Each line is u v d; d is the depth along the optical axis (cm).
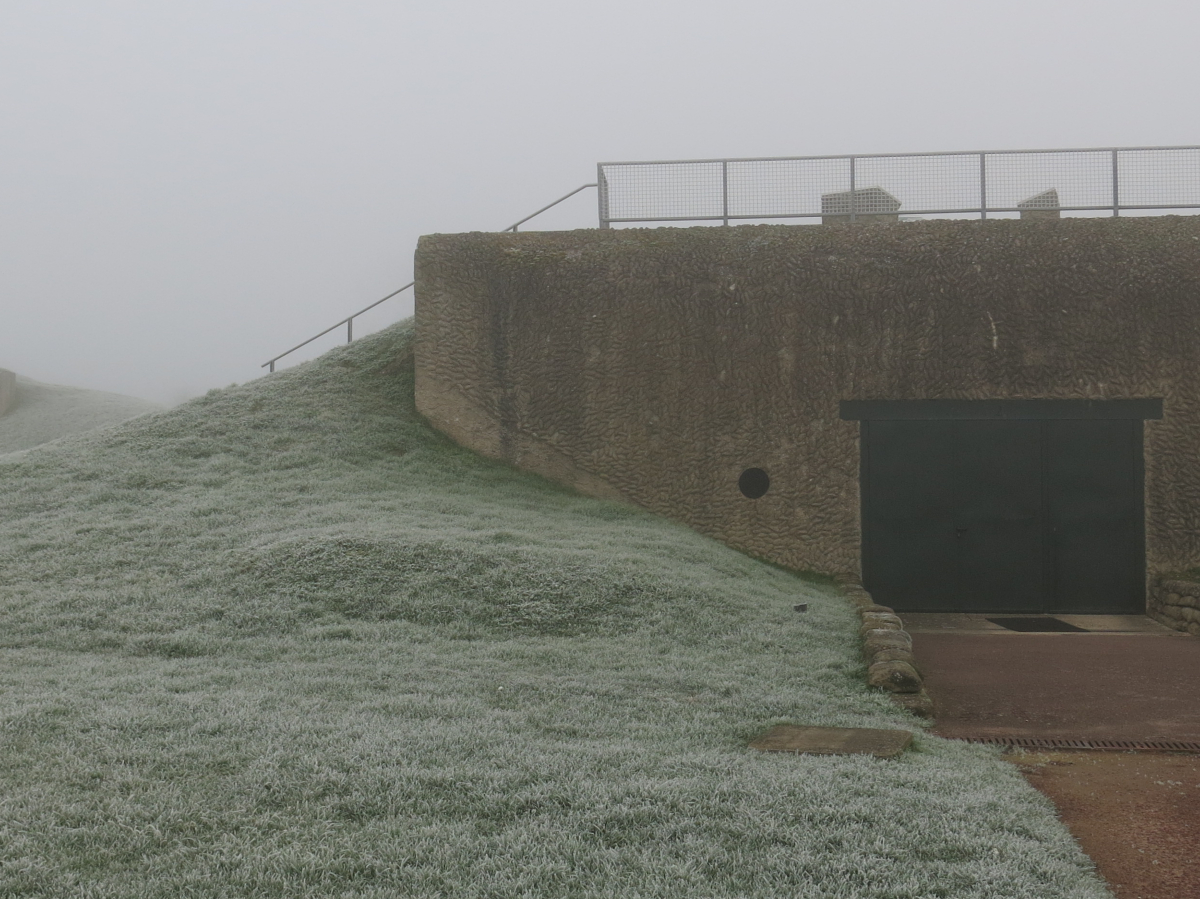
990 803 506
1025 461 1404
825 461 1431
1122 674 931
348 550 1064
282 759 521
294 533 1146
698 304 1471
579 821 453
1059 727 732
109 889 379
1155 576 1366
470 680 742
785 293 1451
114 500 1332
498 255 1545
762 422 1448
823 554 1424
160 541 1156
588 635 912
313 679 724
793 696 736
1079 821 525
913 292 1422
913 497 1419
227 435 1559
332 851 413
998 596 1399
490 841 432
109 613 927
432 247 1566
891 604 1416
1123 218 1412
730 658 856
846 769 546
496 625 924
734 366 1459
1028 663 994
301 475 1418
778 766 551
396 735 572
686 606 993
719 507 1449
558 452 1510
